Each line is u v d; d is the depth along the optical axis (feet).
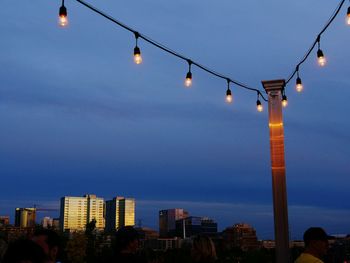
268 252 198.70
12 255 5.64
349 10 17.84
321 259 13.50
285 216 26.94
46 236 10.62
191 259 13.24
